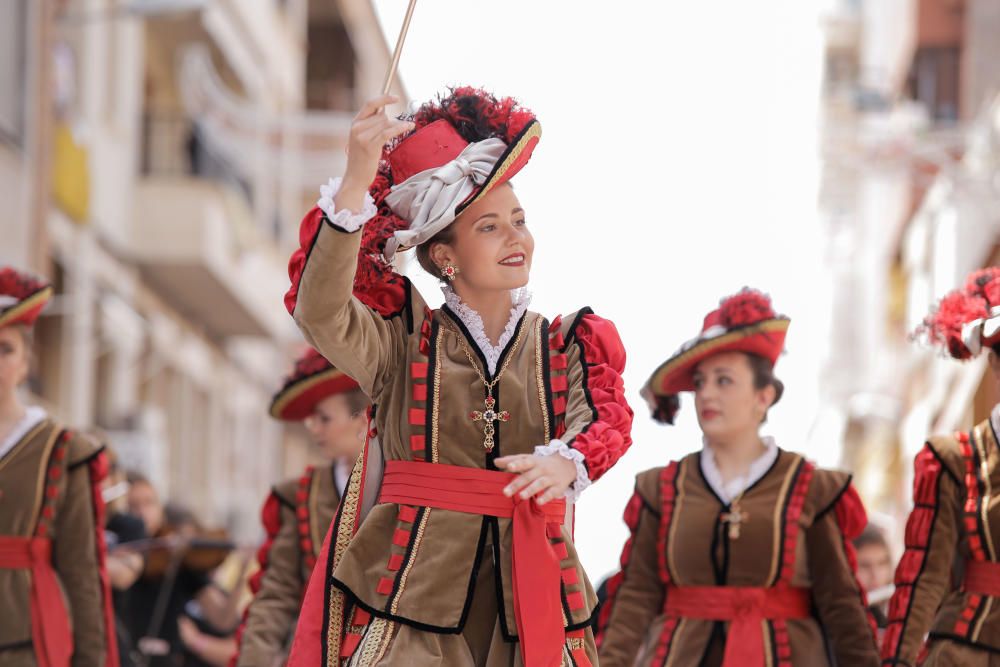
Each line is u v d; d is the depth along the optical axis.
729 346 8.39
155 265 30.03
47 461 8.41
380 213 5.45
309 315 5.13
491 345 5.48
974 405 16.67
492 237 5.41
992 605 7.31
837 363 48.34
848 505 8.29
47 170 19.19
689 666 8.17
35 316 8.57
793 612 8.25
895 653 7.45
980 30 31.45
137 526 11.64
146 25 30.84
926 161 29.50
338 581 5.27
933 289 28.95
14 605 8.22
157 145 31.17
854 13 49.38
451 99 5.50
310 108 43.91
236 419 39.47
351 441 9.07
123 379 28.81
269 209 36.84
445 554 5.22
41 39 19.00
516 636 5.18
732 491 8.34
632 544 8.56
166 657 11.62
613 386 5.31
